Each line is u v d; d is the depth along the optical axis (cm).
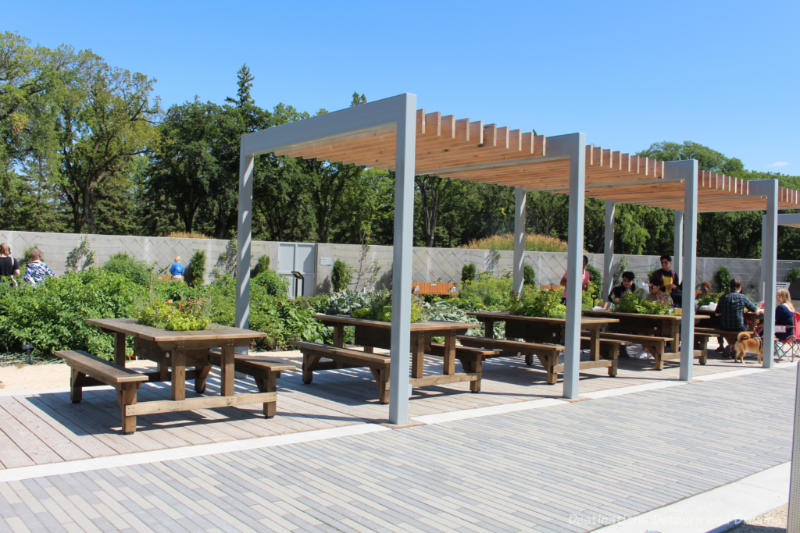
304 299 1208
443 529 325
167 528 313
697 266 2456
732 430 589
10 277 1008
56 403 602
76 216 4366
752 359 1159
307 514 339
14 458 424
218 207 4272
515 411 645
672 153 5122
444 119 633
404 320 568
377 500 366
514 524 336
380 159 866
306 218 4716
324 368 812
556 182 996
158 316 610
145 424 536
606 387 816
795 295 1139
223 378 554
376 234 5600
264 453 458
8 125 3325
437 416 609
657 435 560
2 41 3353
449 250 2386
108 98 3866
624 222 4581
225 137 4378
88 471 401
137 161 4381
